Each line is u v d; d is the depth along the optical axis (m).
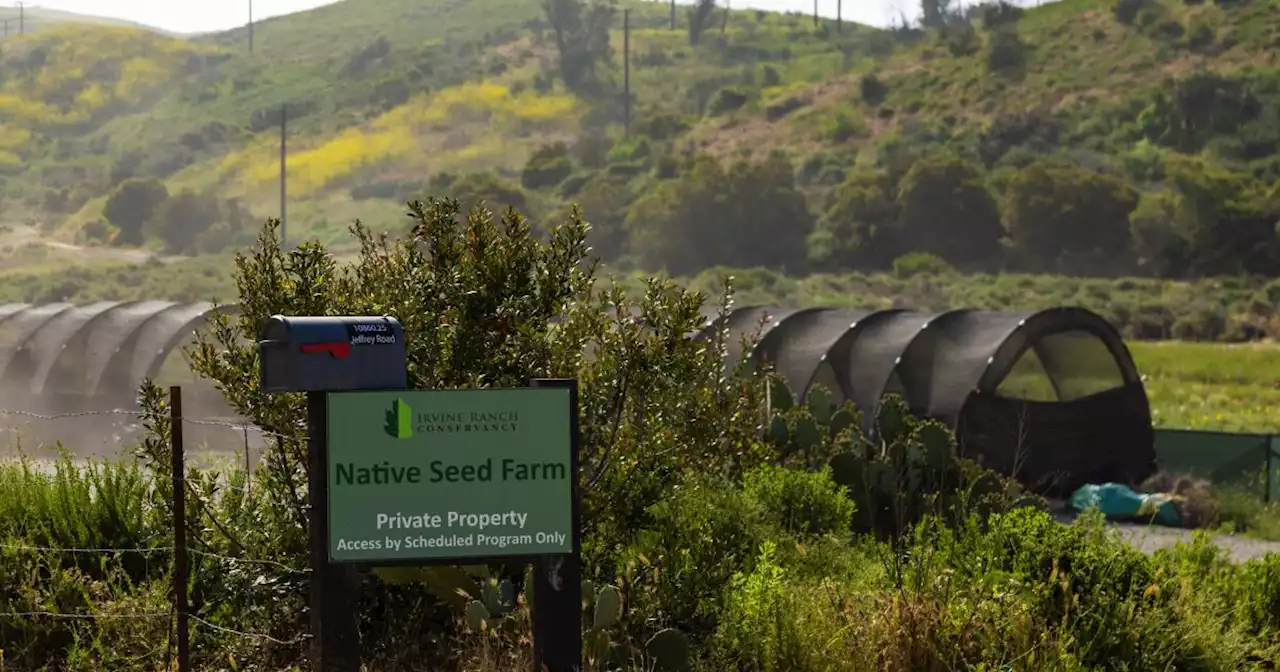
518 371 11.22
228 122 189.25
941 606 10.70
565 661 8.66
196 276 92.75
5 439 27.19
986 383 25.72
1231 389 50.22
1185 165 107.75
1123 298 79.62
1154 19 150.38
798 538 13.88
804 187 116.94
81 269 99.19
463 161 152.00
